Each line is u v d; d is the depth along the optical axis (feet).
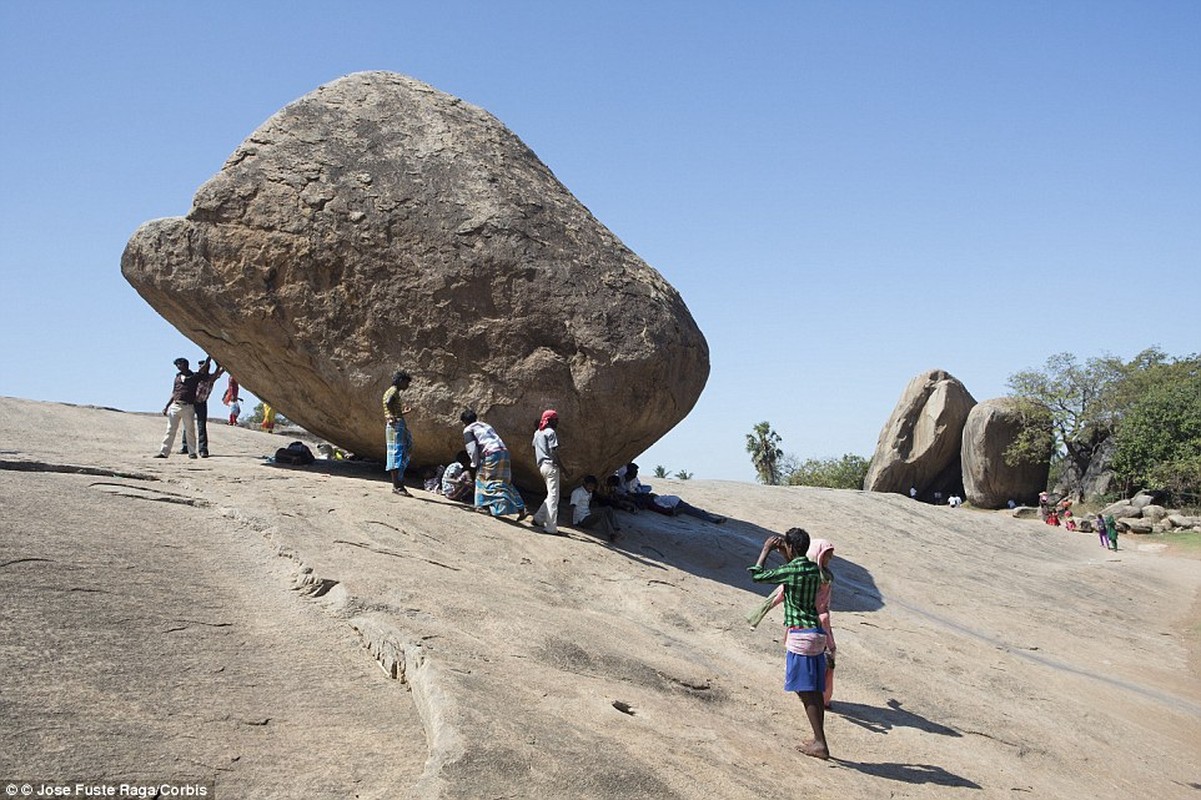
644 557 38.45
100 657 16.93
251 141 40.45
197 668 17.74
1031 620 51.44
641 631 28.58
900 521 75.25
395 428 36.70
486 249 38.40
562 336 38.11
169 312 41.06
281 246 38.78
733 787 17.75
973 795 22.65
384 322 38.55
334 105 41.83
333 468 43.32
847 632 36.50
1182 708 39.01
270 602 22.33
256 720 16.26
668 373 39.11
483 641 22.36
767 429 208.13
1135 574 76.89
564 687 20.76
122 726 14.78
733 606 34.35
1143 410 129.49
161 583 21.33
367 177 39.75
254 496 30.27
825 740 22.88
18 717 14.15
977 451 128.77
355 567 24.98
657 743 18.86
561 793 15.15
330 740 16.15
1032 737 29.35
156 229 39.58
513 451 38.96
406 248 38.60
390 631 20.54
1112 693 38.32
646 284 40.01
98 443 45.93
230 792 13.64
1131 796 26.66
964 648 38.99
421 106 42.45
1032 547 81.97
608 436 39.11
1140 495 123.44
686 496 65.00
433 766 14.92
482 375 38.29
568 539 36.52
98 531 23.49
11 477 26.68
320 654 20.12
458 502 38.04
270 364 40.88
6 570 19.29
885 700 29.14
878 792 20.80
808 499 74.13
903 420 135.33
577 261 39.14
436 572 27.17
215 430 59.26
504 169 41.27
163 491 28.99
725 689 25.25
